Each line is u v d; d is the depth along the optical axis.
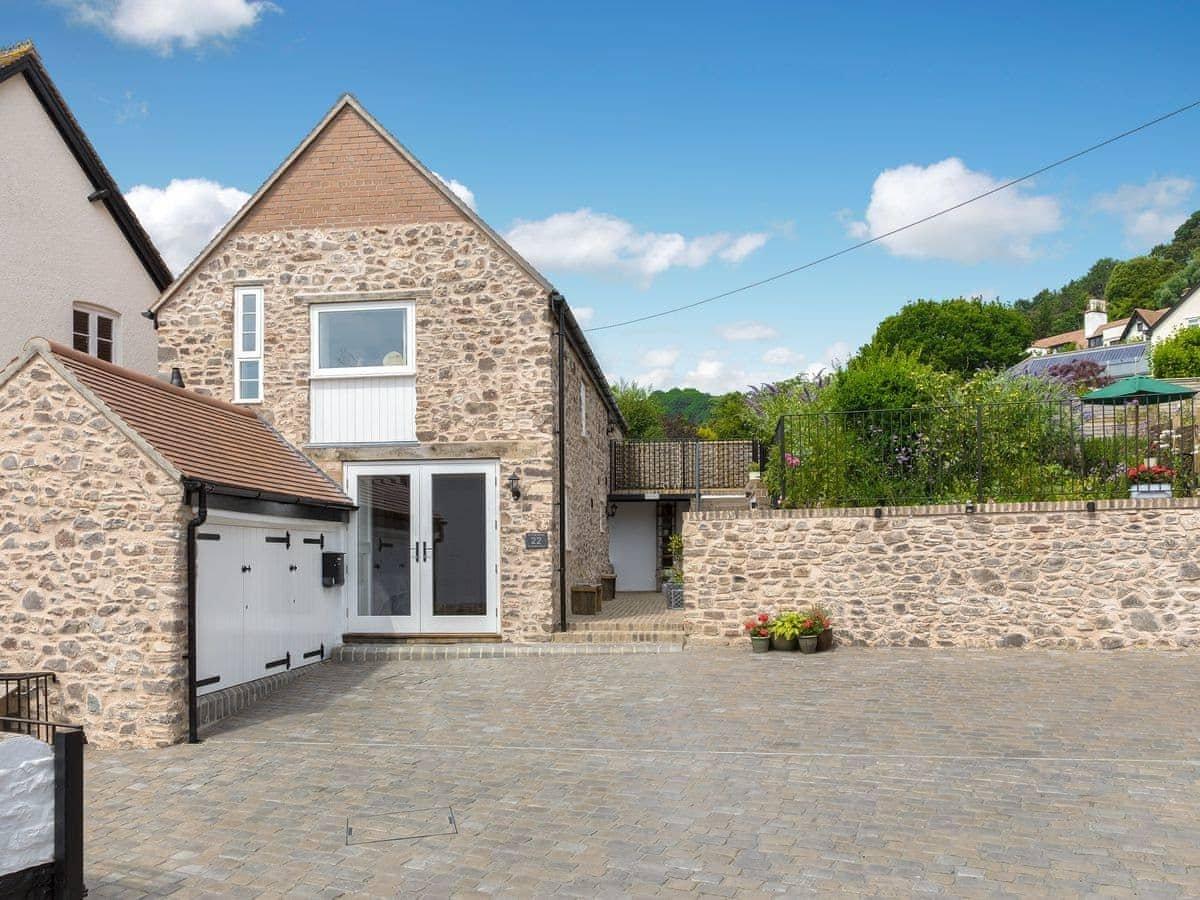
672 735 8.69
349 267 14.23
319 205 14.37
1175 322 52.00
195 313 14.49
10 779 4.45
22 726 9.10
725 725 8.98
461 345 13.98
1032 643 12.60
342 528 13.66
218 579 10.15
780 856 5.78
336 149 14.39
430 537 13.91
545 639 13.55
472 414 13.89
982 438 13.91
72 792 4.63
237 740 8.98
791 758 7.85
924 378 16.72
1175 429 14.78
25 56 15.10
